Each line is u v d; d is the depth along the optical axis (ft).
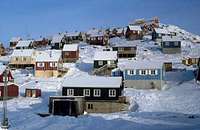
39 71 308.19
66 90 199.72
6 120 139.74
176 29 596.29
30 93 234.79
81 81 204.13
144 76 251.60
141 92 230.68
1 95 232.32
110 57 309.83
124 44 390.63
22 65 361.51
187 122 143.33
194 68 304.50
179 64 328.49
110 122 144.36
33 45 508.53
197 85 240.53
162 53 389.60
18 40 539.29
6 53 463.42
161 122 144.05
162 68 250.37
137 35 495.00
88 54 392.06
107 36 505.25
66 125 138.62
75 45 368.48
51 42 481.05
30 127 136.26
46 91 249.96
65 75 306.96
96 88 196.03
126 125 136.05
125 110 191.52
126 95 222.28
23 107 202.18
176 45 386.93
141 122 144.36
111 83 198.39
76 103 179.93
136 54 385.29
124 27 573.74
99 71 298.56
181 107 188.14
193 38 528.22
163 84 253.44
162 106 193.88
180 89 234.38
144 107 193.57
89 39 486.38
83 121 149.18
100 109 193.57
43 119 156.87
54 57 310.04
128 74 255.50
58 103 180.14
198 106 186.70
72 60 358.84
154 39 471.62
